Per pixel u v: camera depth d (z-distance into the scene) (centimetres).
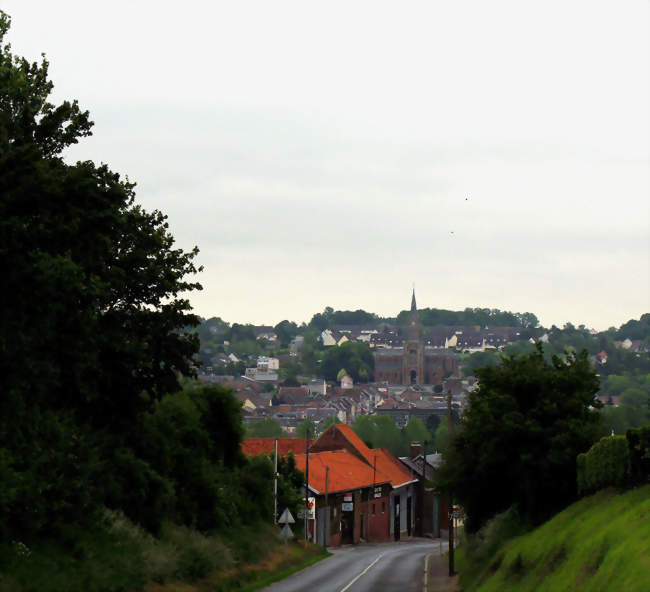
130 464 7588
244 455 12144
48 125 5591
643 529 4575
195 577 7650
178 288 6488
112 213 4931
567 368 9112
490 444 8738
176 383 6588
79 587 5556
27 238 4278
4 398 4394
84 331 4762
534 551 6512
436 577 10400
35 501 5766
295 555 11862
